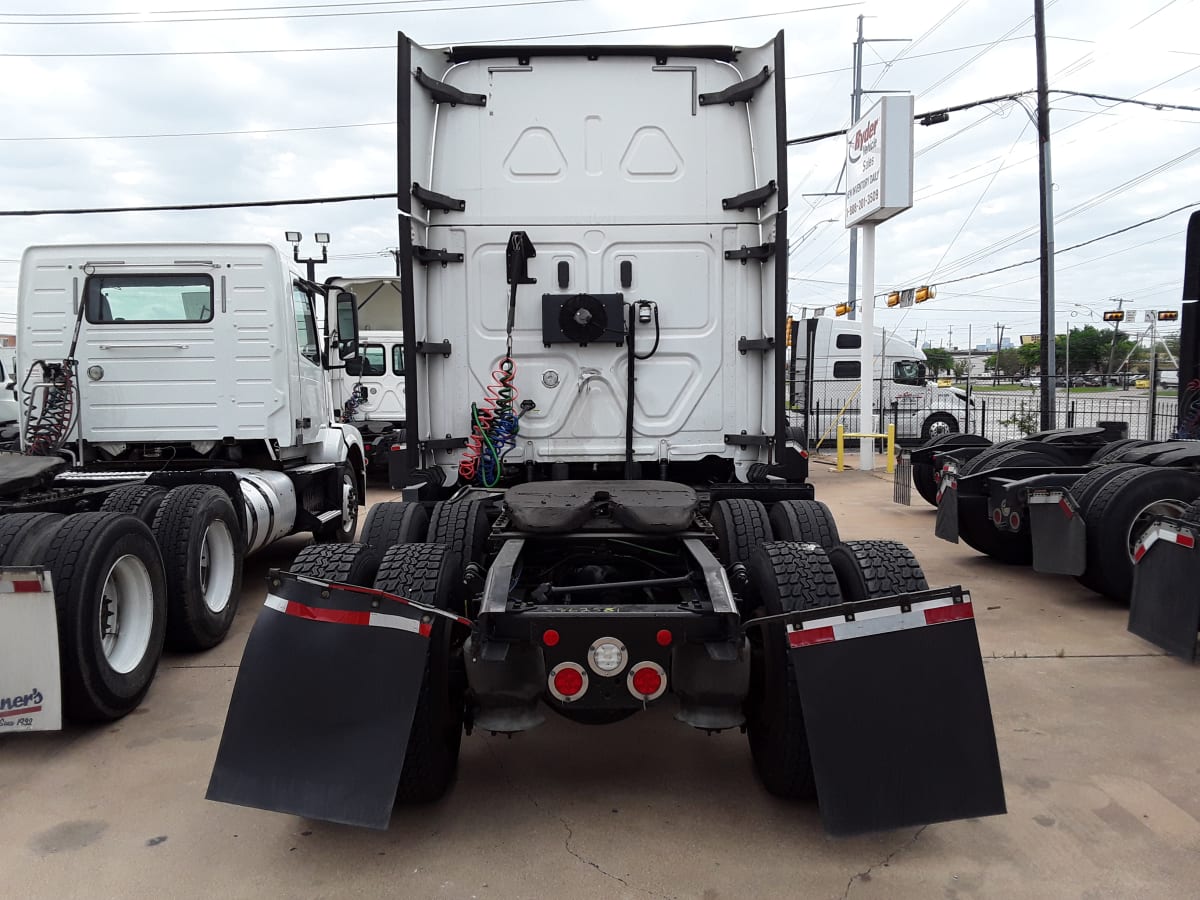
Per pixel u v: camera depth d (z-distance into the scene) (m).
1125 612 6.37
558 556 4.25
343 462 8.78
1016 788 3.62
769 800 3.56
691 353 5.36
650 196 5.32
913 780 2.94
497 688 3.23
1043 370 19.33
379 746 3.00
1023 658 5.29
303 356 7.64
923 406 22.88
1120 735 4.14
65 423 6.48
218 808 3.51
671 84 5.31
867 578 3.32
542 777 3.80
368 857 3.14
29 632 3.88
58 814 3.46
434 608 3.10
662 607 3.28
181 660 5.41
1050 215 19.20
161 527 5.29
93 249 6.72
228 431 6.89
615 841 3.24
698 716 3.28
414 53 4.97
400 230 4.89
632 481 4.78
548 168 5.29
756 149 5.32
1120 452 7.89
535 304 5.31
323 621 3.10
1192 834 3.25
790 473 5.07
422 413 5.26
